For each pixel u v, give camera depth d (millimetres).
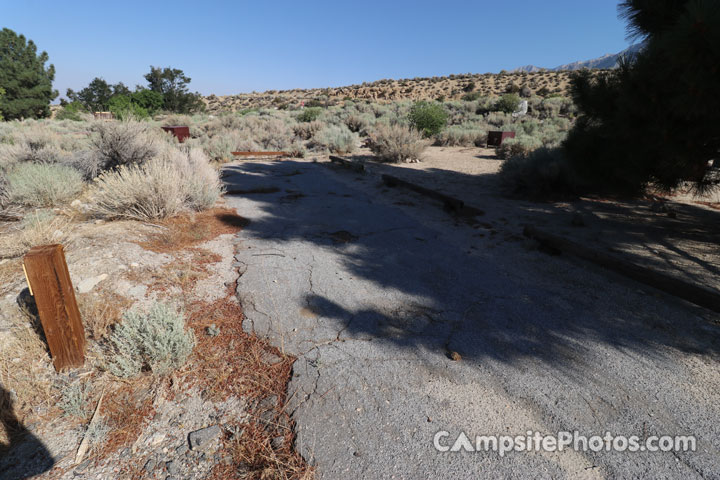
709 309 3346
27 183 6363
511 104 33969
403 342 3010
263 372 2672
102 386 2510
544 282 4070
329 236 5633
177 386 2535
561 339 3043
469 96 55188
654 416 2268
